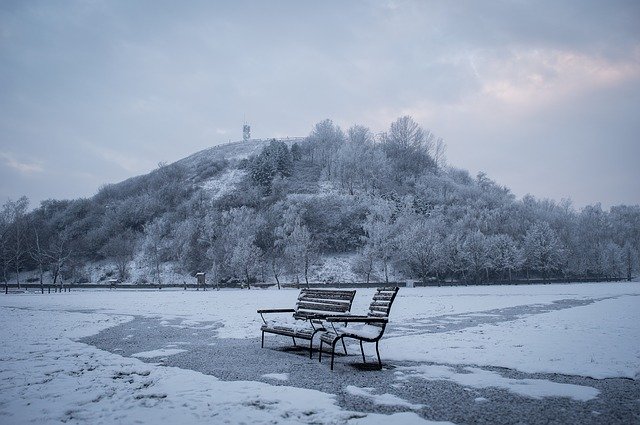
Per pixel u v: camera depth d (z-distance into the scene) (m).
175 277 74.81
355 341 10.77
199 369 7.50
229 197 92.88
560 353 8.55
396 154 120.38
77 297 35.88
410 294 36.00
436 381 6.54
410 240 65.25
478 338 10.77
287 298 31.11
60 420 4.79
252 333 12.44
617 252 82.00
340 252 79.81
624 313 16.81
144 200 99.38
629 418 4.77
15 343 10.65
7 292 48.34
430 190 95.56
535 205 103.25
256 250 65.62
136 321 15.97
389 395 5.74
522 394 5.77
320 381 6.57
